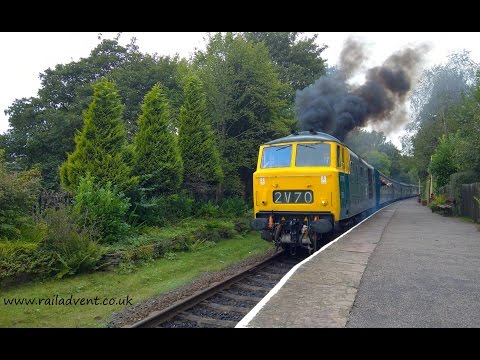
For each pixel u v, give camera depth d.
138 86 23.88
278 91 22.48
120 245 11.62
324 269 8.25
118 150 14.13
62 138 20.98
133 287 9.29
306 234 11.93
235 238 17.25
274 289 6.80
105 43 24.80
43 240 10.12
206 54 21.91
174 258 12.43
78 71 23.95
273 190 12.32
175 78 23.34
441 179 29.67
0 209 9.79
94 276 10.06
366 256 9.60
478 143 18.97
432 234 13.81
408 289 6.84
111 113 14.19
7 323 6.82
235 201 20.66
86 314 7.36
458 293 6.63
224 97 21.06
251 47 21.78
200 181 18.69
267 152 12.99
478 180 22.41
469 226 16.69
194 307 7.46
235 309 7.36
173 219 16.11
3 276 8.79
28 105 23.55
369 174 19.98
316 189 11.80
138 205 14.29
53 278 9.63
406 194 63.84
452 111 35.66
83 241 10.52
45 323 6.85
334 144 12.28
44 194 12.12
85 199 11.96
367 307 5.93
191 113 18.78
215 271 10.99
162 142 16.06
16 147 21.44
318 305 6.00
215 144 20.55
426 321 5.39
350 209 13.91
